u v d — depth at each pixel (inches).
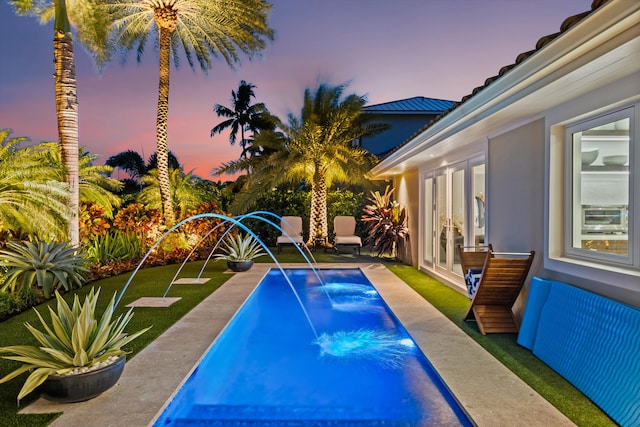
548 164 178.9
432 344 176.1
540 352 158.9
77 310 137.2
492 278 189.8
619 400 111.4
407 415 124.9
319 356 181.3
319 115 601.3
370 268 408.8
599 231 159.3
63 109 339.9
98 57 443.5
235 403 135.5
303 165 615.5
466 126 222.7
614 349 120.3
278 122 609.6
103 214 434.6
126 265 395.5
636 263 136.3
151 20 595.5
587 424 110.5
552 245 178.1
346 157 574.9
